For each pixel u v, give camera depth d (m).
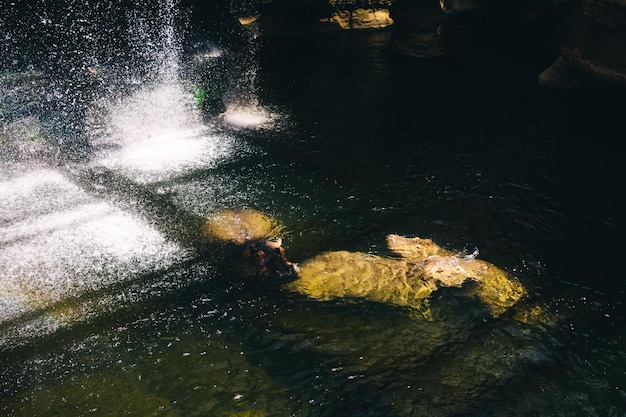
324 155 8.91
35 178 8.04
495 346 4.97
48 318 5.28
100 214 7.10
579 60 10.70
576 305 5.52
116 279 5.86
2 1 13.03
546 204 7.49
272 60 14.19
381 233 6.75
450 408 4.32
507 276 5.94
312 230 6.81
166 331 5.14
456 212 7.26
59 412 4.24
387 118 10.48
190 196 7.57
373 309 5.41
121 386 4.51
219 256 6.27
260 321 5.27
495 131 9.91
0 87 10.34
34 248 6.35
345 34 16.94
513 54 14.72
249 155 8.87
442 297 5.57
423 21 14.14
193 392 4.46
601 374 4.69
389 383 4.56
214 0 15.73
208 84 11.95
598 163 8.70
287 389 4.50
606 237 6.74
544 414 4.30
